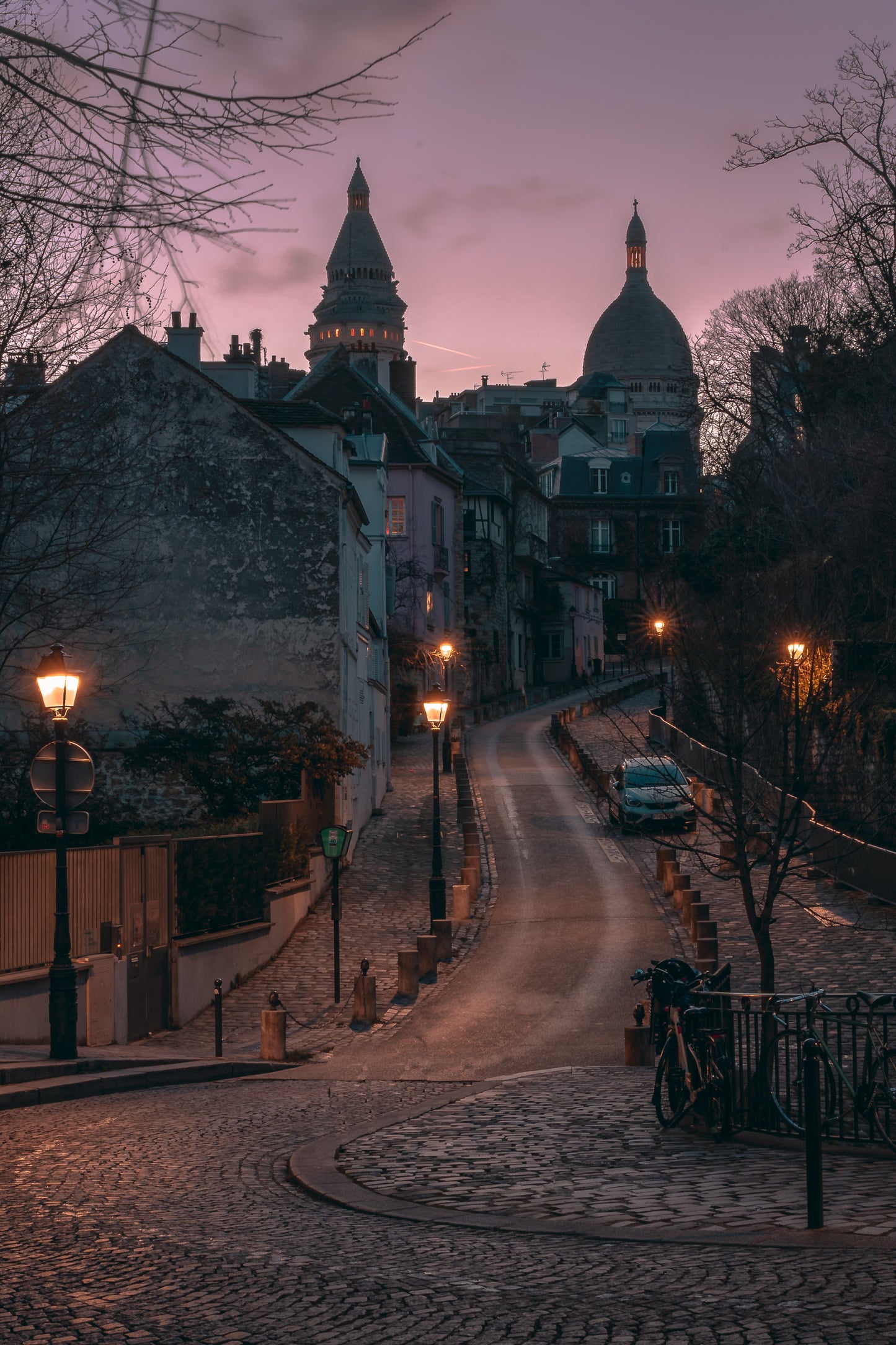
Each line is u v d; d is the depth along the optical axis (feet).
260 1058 59.82
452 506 233.96
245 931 78.84
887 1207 26.84
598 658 313.94
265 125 11.95
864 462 113.50
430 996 72.38
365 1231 26.53
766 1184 30.04
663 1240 24.64
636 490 343.46
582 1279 22.11
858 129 109.60
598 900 96.12
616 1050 57.98
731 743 54.29
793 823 55.36
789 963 73.87
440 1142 36.50
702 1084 36.99
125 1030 62.69
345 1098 47.29
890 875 85.97
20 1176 32.81
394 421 219.00
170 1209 28.91
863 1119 35.55
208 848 74.74
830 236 120.16
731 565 86.63
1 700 104.22
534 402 604.08
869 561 97.81
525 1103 43.24
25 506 61.46
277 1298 21.33
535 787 147.64
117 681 106.11
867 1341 17.70
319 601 106.93
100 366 67.67
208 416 107.45
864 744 92.27
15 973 56.39
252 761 103.35
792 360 171.22
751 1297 20.33
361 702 126.62
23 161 12.57
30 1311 20.81
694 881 101.60
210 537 107.14
